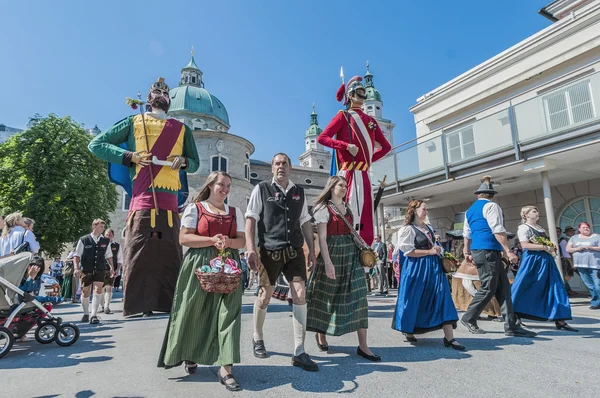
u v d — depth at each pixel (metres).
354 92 5.33
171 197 4.33
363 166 5.10
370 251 3.65
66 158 25.58
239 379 2.82
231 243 3.03
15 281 4.45
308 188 54.22
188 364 2.99
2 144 25.97
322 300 3.64
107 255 6.79
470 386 2.64
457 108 14.59
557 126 8.66
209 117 49.47
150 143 4.35
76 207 24.58
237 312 2.87
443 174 11.31
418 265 4.11
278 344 3.99
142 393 2.54
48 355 3.83
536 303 5.02
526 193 12.55
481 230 4.69
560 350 3.70
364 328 3.46
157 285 4.05
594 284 7.33
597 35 10.55
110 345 4.20
